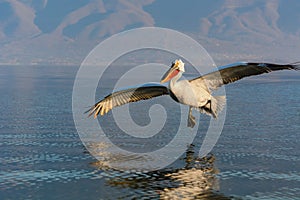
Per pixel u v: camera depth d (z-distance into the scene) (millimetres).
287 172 36344
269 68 18266
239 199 30156
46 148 45750
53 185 33062
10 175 35625
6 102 92562
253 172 36250
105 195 30812
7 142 49000
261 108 80688
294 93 114312
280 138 50875
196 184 33062
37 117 68562
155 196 30531
